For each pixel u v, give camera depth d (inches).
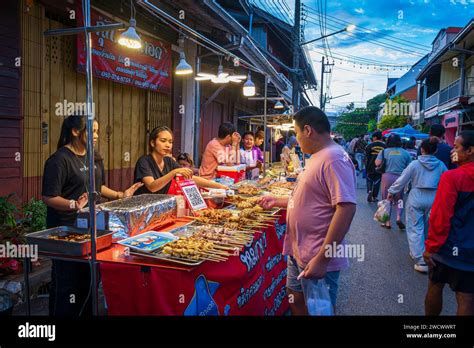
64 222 111.8
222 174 221.3
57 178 107.0
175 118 345.1
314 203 99.2
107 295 89.3
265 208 133.4
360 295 167.6
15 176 186.9
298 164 346.9
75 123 111.7
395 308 154.2
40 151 205.3
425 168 200.4
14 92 184.9
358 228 297.0
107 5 242.1
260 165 325.4
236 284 105.9
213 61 364.2
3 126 180.2
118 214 105.3
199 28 311.0
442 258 108.8
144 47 286.5
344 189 91.6
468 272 104.6
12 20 181.8
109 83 265.1
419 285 181.2
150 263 86.9
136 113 297.0
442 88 947.3
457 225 106.7
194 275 88.7
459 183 105.8
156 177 145.0
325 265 93.5
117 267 87.9
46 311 141.3
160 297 84.7
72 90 230.2
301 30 574.6
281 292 152.3
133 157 296.4
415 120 1168.2
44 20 206.8
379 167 301.3
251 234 115.5
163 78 315.6
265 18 640.4
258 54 325.1
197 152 356.2
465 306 105.9
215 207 157.5
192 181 146.1
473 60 747.4
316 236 99.3
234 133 222.1
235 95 565.0
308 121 100.6
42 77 203.9
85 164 108.3
